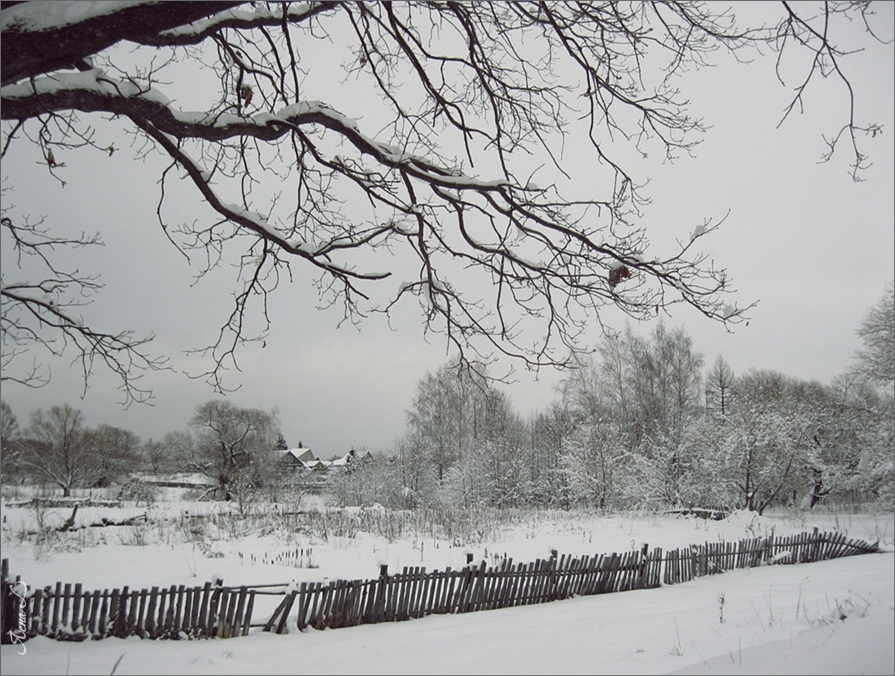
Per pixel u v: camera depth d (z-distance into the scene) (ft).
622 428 106.93
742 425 89.66
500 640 21.63
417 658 19.02
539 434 139.33
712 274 16.92
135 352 21.52
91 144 16.76
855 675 15.33
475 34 18.42
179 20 11.18
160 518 70.13
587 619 25.75
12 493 79.30
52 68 11.41
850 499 110.52
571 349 19.77
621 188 19.47
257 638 23.22
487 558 45.01
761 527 71.97
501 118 20.90
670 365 116.88
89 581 34.68
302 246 18.89
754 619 23.31
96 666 18.44
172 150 16.34
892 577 36.06
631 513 84.99
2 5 11.28
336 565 41.78
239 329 21.36
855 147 15.30
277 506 87.10
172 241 20.35
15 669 17.99
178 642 22.41
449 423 126.00
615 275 17.39
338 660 19.07
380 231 19.65
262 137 16.51
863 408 99.96
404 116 20.59
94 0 10.71
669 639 20.51
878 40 14.89
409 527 63.62
